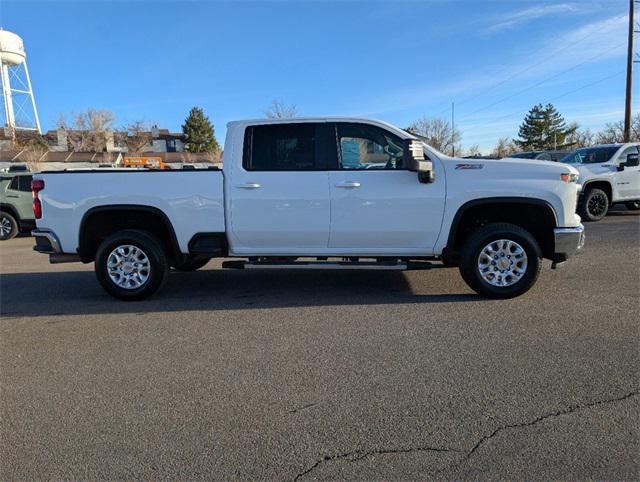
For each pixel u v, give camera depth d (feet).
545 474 8.05
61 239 18.98
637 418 9.59
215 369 12.48
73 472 8.43
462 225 18.17
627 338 13.73
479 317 15.87
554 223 17.19
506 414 9.89
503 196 17.11
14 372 12.65
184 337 14.92
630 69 78.28
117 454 8.92
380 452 8.77
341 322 15.83
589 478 7.94
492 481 7.92
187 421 9.97
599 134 136.56
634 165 38.47
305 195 17.75
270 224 18.03
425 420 9.77
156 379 11.99
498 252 17.52
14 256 32.81
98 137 226.38
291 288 20.61
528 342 13.61
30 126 224.74
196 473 8.33
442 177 17.37
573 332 14.26
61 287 22.54
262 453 8.84
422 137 19.90
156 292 19.33
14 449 9.16
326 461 8.56
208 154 232.94
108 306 18.69
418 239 17.79
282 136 18.08
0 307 19.04
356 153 17.88
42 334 15.61
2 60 202.80
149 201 18.47
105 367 12.81
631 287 19.01
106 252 18.94
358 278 22.06
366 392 11.00
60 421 10.11
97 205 18.63
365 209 17.60
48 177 18.86
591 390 10.75
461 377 11.60
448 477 8.05
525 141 231.50
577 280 20.20
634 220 38.88
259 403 10.64
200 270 25.25
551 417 9.71
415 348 13.44
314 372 12.12
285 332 15.06
